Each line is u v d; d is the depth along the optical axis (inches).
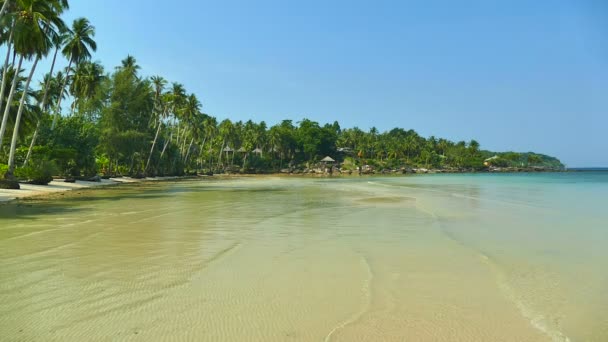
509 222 678.5
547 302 276.1
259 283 317.7
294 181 2687.0
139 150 2677.2
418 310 259.6
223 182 2455.7
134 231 563.8
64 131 2001.7
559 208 909.8
